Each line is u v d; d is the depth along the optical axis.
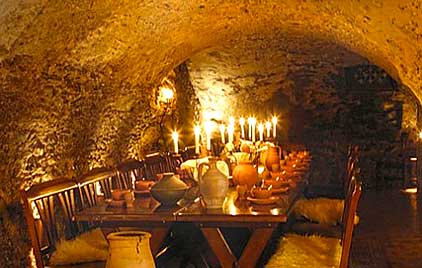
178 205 3.55
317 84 8.20
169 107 6.89
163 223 3.36
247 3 4.63
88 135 5.00
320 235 4.08
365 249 4.87
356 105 8.38
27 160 4.04
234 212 3.27
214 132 8.41
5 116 3.69
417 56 3.64
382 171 8.47
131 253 2.26
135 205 3.58
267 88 8.20
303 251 3.66
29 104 3.92
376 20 3.66
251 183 3.77
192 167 4.37
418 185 7.32
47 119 4.21
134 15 4.24
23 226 3.97
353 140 8.48
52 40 3.74
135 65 5.27
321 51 7.54
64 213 3.72
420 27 3.27
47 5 3.32
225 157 4.55
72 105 4.54
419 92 4.08
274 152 5.03
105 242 3.79
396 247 4.95
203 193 3.41
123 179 4.55
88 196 3.97
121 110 5.57
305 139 8.55
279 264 3.40
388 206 6.95
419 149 7.22
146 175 5.04
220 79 8.03
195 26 5.18
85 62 4.42
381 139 8.43
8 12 3.14
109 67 4.85
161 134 6.83
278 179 4.23
